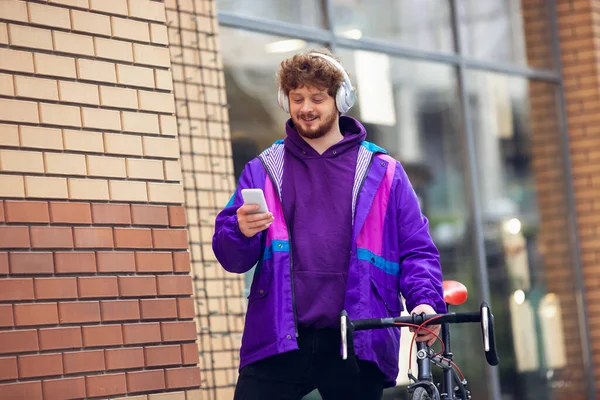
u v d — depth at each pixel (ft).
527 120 31.78
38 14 15.01
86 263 15.14
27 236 14.55
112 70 15.79
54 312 14.70
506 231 30.45
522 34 32.01
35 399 14.34
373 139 26.66
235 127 22.65
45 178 14.85
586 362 32.78
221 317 19.36
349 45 26.12
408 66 27.94
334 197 12.48
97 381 15.05
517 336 30.32
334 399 12.75
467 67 29.76
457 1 29.76
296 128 12.60
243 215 11.71
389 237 12.73
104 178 15.52
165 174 16.26
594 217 32.73
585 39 32.86
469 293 29.07
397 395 25.46
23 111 14.70
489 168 30.19
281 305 12.17
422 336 12.26
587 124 32.81
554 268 31.91
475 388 28.84
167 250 16.17
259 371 12.42
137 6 16.25
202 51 19.88
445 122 28.89
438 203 28.43
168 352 15.94
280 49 24.20
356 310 12.23
